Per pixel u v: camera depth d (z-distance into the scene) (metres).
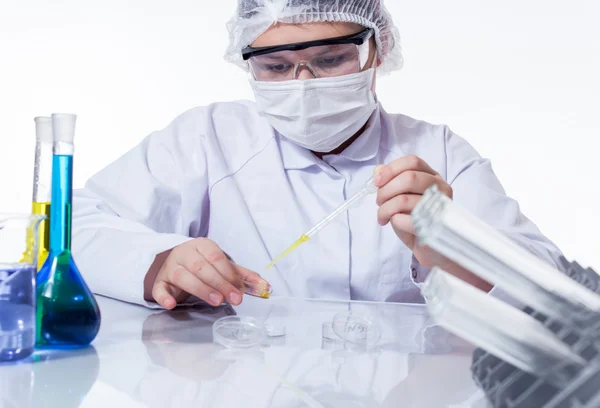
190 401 0.82
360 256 1.95
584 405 0.60
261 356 1.07
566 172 3.46
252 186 2.07
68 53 3.60
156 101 3.54
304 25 1.80
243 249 2.01
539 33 3.40
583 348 0.64
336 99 1.84
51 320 1.07
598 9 3.37
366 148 2.07
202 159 2.12
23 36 3.61
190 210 2.07
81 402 0.82
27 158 3.64
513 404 0.67
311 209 2.01
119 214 1.96
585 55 3.40
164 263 1.48
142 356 1.05
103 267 1.56
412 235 1.42
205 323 1.35
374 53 2.01
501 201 1.96
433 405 0.82
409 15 3.39
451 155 2.12
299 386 0.90
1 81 3.62
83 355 1.05
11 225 0.98
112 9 3.54
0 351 0.97
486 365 0.78
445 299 0.63
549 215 3.50
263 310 1.53
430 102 3.42
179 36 3.50
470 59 3.41
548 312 0.68
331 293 1.95
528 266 0.67
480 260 0.67
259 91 1.89
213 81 3.49
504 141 3.45
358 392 0.88
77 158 3.59
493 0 3.38
